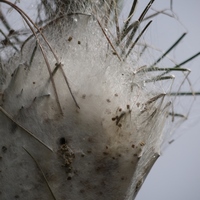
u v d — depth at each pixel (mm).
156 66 656
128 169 596
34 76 602
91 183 592
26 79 602
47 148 587
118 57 618
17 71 604
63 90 595
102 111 594
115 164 593
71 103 591
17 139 591
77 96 594
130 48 634
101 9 645
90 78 603
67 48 620
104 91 601
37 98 593
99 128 591
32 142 589
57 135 589
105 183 594
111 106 598
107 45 625
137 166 601
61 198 589
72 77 601
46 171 587
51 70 602
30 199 589
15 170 591
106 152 591
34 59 611
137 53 645
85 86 599
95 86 600
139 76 636
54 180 588
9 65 626
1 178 594
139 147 598
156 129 625
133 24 636
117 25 638
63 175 589
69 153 588
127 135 597
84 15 631
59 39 624
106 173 593
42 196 588
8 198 592
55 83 596
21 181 590
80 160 590
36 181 588
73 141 589
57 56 613
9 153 592
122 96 607
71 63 610
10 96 600
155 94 634
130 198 612
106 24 639
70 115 590
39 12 649
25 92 597
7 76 619
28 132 588
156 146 629
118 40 632
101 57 618
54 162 588
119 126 595
